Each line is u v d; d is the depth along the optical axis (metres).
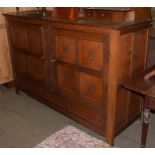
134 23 1.60
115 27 1.44
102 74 1.66
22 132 2.06
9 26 2.44
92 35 1.61
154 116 2.24
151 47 2.53
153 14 3.47
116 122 1.81
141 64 1.88
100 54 1.62
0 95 2.78
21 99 2.67
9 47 2.58
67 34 1.79
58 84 2.10
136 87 1.50
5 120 2.25
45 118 2.27
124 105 1.84
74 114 2.06
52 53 2.00
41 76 2.27
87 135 1.98
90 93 1.82
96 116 1.86
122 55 1.60
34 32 2.11
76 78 1.88
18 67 2.58
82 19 1.86
